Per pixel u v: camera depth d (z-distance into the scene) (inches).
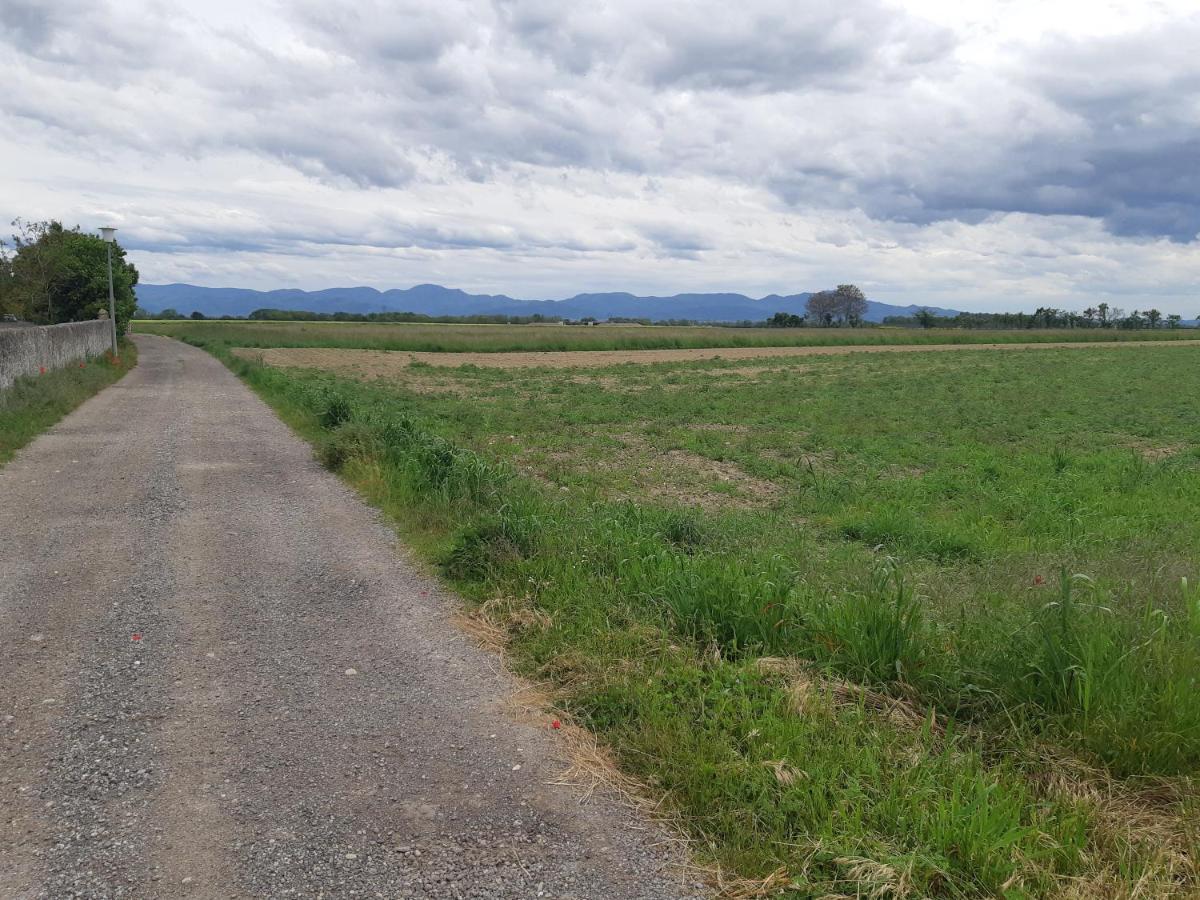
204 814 129.1
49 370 793.6
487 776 141.9
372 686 178.1
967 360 1946.4
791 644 190.7
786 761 137.2
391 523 325.1
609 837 124.8
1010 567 273.1
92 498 354.9
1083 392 1081.4
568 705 167.6
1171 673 147.8
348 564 269.4
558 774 142.8
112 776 139.6
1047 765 139.4
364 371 1459.2
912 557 303.0
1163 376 1391.5
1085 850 117.7
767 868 115.9
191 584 244.8
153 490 374.0
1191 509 382.6
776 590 206.2
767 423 756.0
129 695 170.9
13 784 136.6
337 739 154.3
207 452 482.3
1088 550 302.7
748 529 331.3
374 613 223.9
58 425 571.2
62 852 118.8
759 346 2815.0
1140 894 107.3
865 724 152.9
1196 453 553.0
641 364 1823.3
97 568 257.9
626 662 179.6
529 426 690.8
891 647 177.0
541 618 210.5
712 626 197.9
